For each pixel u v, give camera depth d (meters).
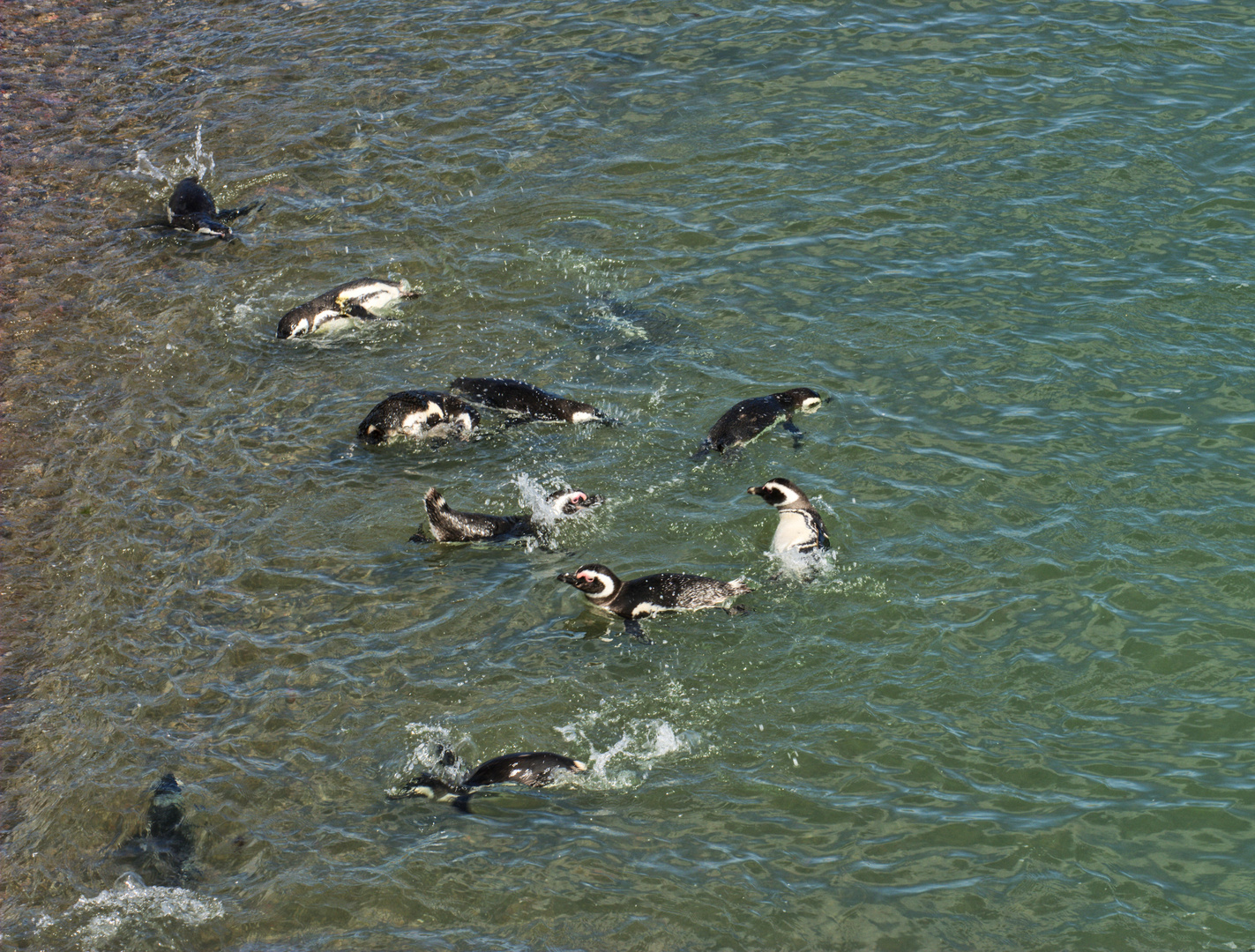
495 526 12.35
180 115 21.23
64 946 8.54
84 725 10.46
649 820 9.27
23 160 20.19
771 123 19.73
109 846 9.33
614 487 12.98
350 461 13.69
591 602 11.38
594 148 19.53
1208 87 19.48
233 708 10.55
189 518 12.94
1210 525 11.88
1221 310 14.91
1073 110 19.22
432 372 15.07
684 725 10.11
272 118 20.94
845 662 10.64
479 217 18.16
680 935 8.34
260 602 11.77
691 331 15.44
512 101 20.92
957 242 16.62
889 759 9.70
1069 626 10.87
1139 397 13.68
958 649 10.70
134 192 19.34
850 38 21.88
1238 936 8.20
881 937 8.27
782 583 11.52
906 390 14.10
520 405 14.10
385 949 8.34
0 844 9.40
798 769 9.66
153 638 11.41
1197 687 10.22
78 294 16.97
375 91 21.52
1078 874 8.67
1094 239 16.41
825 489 12.64
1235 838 8.90
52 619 11.72
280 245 17.88
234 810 9.56
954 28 21.84
